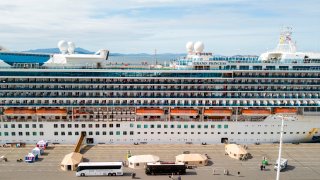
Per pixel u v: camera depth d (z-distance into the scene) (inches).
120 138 3826.3
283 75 3956.7
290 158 3496.6
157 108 3885.3
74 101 3860.7
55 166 3225.9
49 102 3868.1
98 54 4362.7
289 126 3900.1
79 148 3553.2
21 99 3828.7
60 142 3823.8
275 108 3961.6
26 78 3833.7
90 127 3799.2
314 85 3956.7
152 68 3969.0
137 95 3902.6
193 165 3243.1
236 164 3316.9
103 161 3334.2
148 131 3818.9
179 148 3732.8
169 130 3823.8
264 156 3535.9
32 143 3816.4
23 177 2955.2
